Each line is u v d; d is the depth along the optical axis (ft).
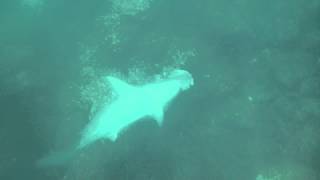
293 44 28.94
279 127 25.77
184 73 28.14
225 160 25.03
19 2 33.04
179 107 27.04
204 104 27.07
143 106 27.25
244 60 28.63
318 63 27.81
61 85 28.45
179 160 25.09
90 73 28.96
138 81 28.37
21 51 30.09
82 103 27.63
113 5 32.24
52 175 24.82
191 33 30.27
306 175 24.14
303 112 26.09
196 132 26.03
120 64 29.25
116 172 24.79
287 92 26.99
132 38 30.42
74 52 30.12
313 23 29.68
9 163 25.21
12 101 27.63
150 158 25.22
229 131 25.93
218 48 29.32
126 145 25.80
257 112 26.40
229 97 27.22
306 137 25.21
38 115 27.07
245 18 30.50
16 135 26.32
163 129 26.30
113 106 27.40
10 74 28.78
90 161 25.29
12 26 31.86
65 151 25.72
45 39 30.89
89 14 32.12
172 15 31.35
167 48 29.63
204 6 31.55
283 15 30.40
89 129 26.53
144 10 31.76
